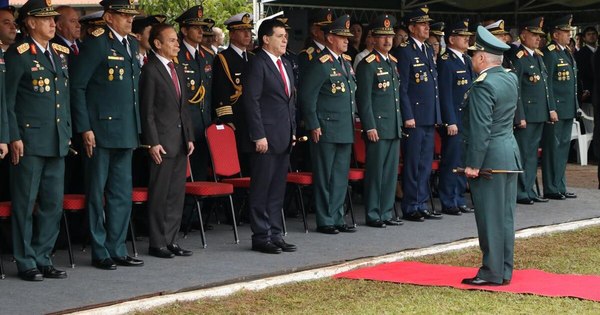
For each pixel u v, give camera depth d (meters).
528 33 11.89
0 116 7.16
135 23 9.62
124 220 8.18
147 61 8.53
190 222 9.59
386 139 10.14
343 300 7.01
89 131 7.89
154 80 8.35
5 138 7.18
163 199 8.48
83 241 8.93
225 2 17.81
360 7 15.30
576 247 9.21
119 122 8.00
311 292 7.27
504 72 7.46
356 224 10.44
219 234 9.75
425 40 11.05
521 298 7.04
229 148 9.92
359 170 10.45
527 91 11.82
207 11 17.48
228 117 10.05
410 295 7.16
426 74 10.61
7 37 7.83
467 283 7.49
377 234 9.78
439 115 10.77
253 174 8.75
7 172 8.57
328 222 9.84
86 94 8.00
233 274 7.72
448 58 11.01
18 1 15.05
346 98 9.74
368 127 10.05
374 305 6.84
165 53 8.45
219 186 9.02
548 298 7.04
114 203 8.12
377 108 10.11
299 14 14.26
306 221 10.34
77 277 7.59
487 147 7.36
